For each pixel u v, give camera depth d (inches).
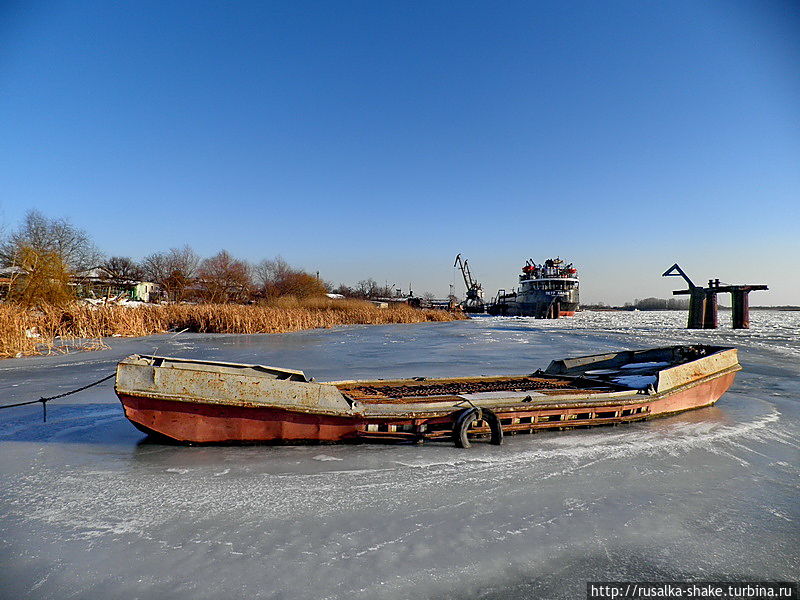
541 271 3553.2
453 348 935.7
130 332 1124.5
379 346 979.3
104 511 189.9
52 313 983.0
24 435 296.0
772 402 407.2
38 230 1847.9
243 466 240.5
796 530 177.9
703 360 372.5
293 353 819.4
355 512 189.6
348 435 273.9
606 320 3122.5
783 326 2143.2
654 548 164.4
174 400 255.9
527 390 329.4
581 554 160.1
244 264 2738.7
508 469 238.8
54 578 144.1
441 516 186.5
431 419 279.9
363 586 140.5
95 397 413.1
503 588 140.8
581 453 264.4
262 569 148.9
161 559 154.7
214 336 1221.7
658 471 237.8
